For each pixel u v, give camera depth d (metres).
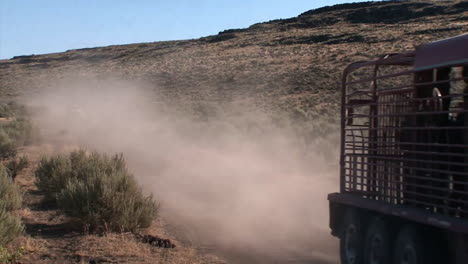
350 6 140.75
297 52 96.69
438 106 7.41
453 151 7.23
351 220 9.45
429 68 7.52
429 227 7.35
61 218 13.11
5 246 10.10
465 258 6.63
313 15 143.12
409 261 7.55
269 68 83.12
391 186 8.43
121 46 158.25
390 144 8.50
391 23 112.56
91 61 141.12
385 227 8.26
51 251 10.37
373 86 9.27
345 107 10.08
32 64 148.62
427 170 7.44
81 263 9.41
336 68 73.56
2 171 15.04
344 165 10.09
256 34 135.88
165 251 10.46
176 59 114.50
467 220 6.54
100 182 12.70
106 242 10.84
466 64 6.84
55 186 14.91
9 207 13.62
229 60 99.44
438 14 108.06
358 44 92.62
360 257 9.11
